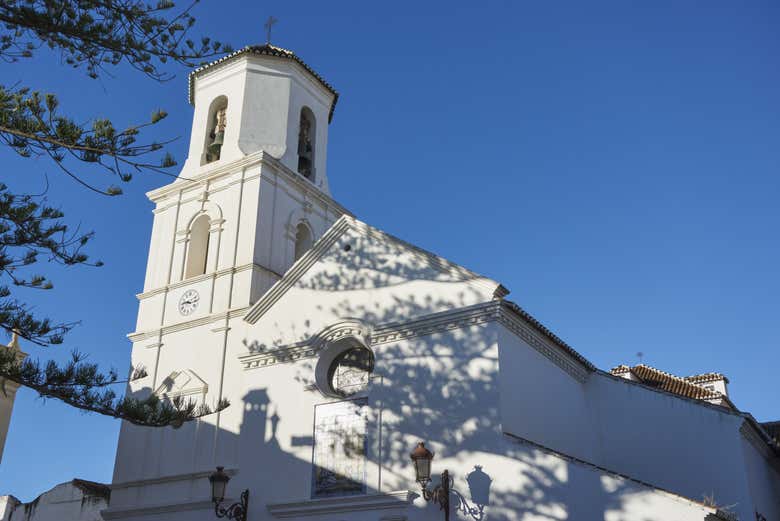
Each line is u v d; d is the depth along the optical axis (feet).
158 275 80.12
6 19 39.73
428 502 53.88
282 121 83.87
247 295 72.08
